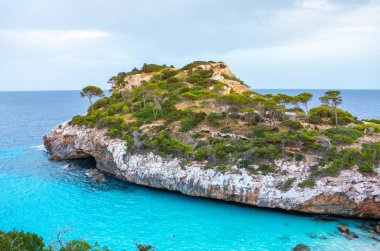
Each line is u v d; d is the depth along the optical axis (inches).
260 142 2036.2
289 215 1740.9
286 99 2689.5
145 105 3142.2
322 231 1557.6
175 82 3865.7
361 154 1736.0
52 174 2513.5
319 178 1728.6
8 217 1717.5
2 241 816.3
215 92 3218.5
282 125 2466.8
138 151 2305.6
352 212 1672.0
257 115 2603.3
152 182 2169.0
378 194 1588.3
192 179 2004.2
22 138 4151.1
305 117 2775.6
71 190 2153.1
